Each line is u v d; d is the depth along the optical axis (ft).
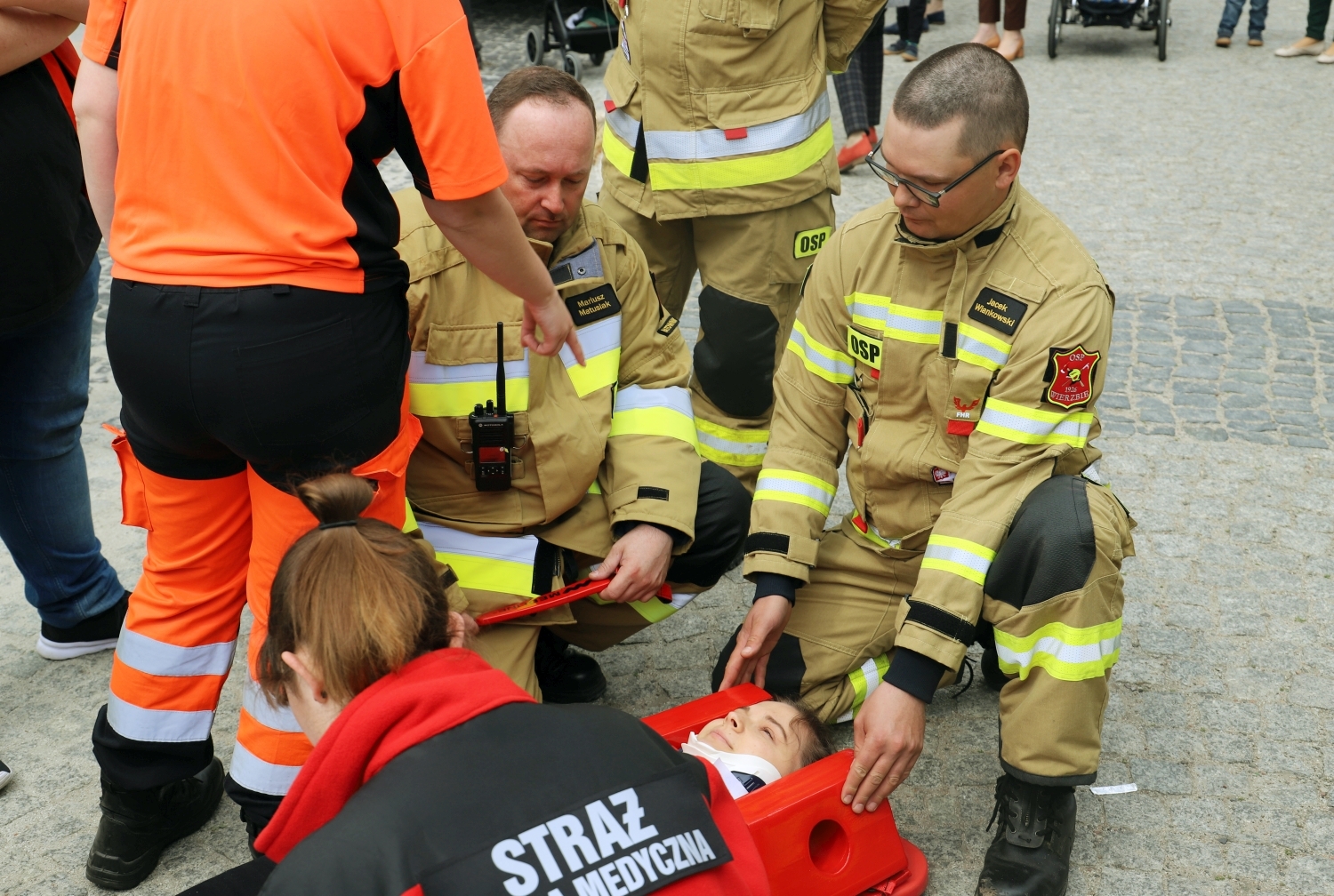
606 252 8.61
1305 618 10.61
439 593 5.08
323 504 5.16
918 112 7.28
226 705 9.78
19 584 11.52
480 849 4.26
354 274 6.31
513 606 8.28
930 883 7.90
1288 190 21.65
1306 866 8.02
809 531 8.43
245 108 5.89
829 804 6.97
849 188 21.57
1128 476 12.80
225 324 6.06
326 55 5.90
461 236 6.57
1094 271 7.74
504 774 4.49
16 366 8.89
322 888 4.15
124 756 7.45
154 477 6.86
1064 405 7.59
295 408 6.23
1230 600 10.85
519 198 7.92
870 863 7.18
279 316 6.08
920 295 8.04
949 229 7.68
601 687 9.80
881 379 8.27
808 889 6.89
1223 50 31.94
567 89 7.86
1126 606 10.77
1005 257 7.75
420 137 6.23
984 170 7.31
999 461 7.63
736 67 11.02
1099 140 24.64
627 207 11.94
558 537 8.49
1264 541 11.72
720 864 4.58
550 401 8.23
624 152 11.80
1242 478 12.78
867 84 21.86
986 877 7.61
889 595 8.99
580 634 9.16
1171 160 23.32
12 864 8.18
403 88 6.10
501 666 8.22
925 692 7.21
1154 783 8.75
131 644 7.32
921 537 8.66
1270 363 15.34
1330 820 8.41
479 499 8.36
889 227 8.20
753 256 11.56
